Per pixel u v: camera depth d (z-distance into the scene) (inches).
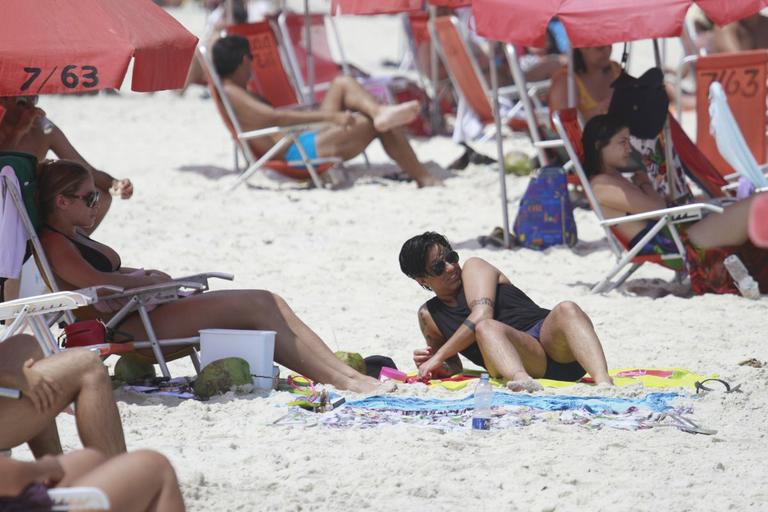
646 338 916.6
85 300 677.9
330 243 1255.5
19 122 903.1
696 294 1063.0
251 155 1563.7
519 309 800.9
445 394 757.9
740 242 1044.5
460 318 805.9
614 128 1079.6
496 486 589.9
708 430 672.4
